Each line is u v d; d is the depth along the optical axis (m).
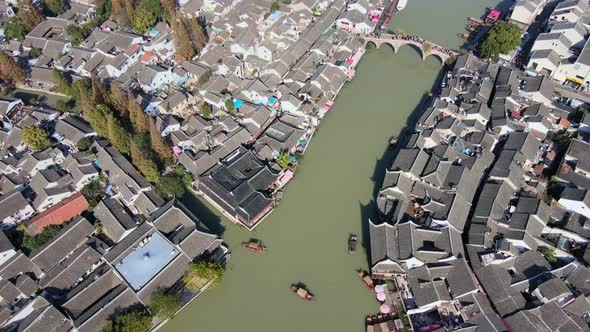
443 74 113.69
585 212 73.69
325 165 88.31
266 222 78.44
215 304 67.75
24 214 74.81
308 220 78.94
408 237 69.31
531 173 82.31
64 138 88.00
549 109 93.75
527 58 112.38
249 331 64.88
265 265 72.56
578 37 108.06
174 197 76.94
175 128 90.50
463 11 139.12
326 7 130.38
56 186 78.19
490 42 109.31
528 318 60.53
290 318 66.31
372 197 82.75
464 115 93.00
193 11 125.25
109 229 72.38
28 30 118.94
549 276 65.25
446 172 80.00
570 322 60.06
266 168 81.00
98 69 106.88
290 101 94.50
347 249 74.75
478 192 79.75
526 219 71.25
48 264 67.38
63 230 71.25
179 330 65.00
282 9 124.81
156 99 96.50
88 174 79.12
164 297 61.78
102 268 67.69
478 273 66.56
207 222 77.62
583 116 89.88
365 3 126.69
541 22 127.75
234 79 102.19
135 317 59.72
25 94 104.50
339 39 115.00
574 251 70.12
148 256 67.44
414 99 105.12
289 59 106.44
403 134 95.31
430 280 65.38
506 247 67.94
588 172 79.38
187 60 109.06
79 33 114.94
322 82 99.38
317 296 68.69
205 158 83.31
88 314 60.22
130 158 84.50
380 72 113.88
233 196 76.44
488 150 85.56
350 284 70.12
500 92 96.81
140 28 117.06
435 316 64.69
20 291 64.31
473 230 71.31
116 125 80.44
